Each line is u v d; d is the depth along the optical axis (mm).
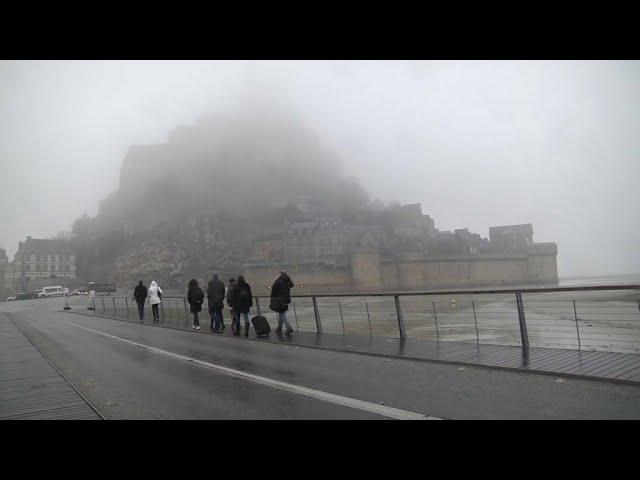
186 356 11930
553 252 120750
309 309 24953
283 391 7512
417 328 17984
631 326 15406
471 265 113188
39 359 12078
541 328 16688
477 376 8055
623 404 6043
